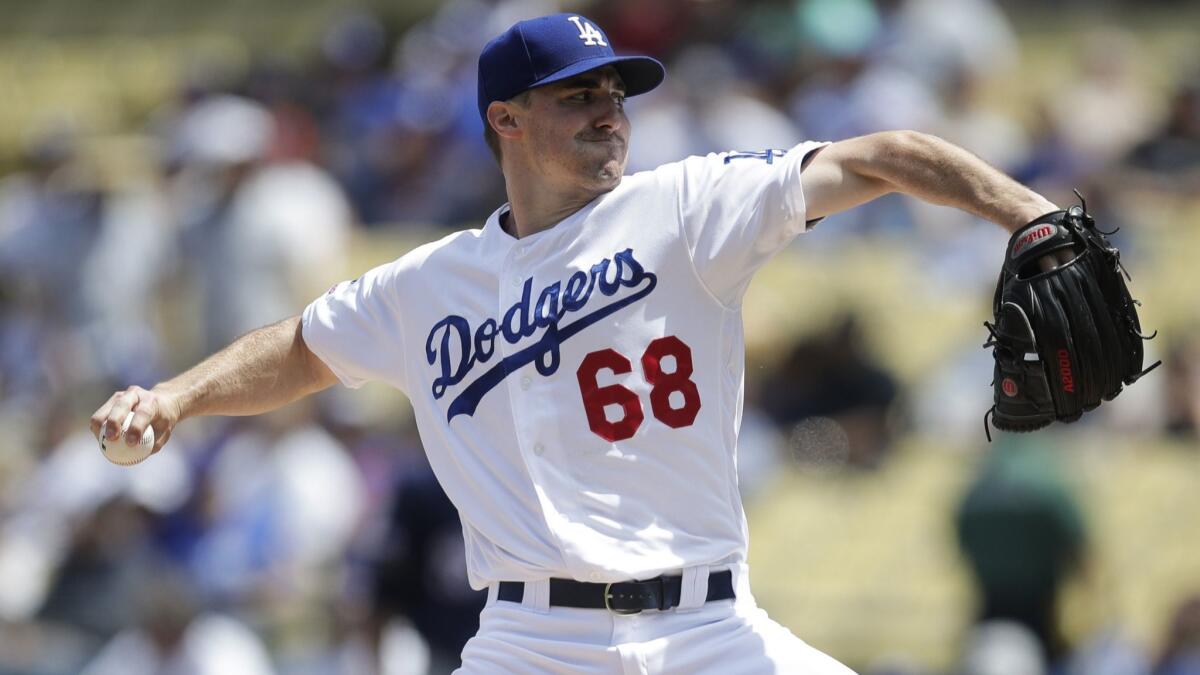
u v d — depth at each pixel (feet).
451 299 46.44
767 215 43.42
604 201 44.98
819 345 112.27
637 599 43.65
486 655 45.39
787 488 111.34
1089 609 93.45
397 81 165.89
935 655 97.91
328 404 113.80
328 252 130.93
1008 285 41.91
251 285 126.72
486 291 45.93
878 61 138.82
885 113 132.98
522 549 44.57
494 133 46.42
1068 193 123.13
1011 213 41.47
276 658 100.83
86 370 135.64
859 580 104.42
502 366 44.96
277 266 126.72
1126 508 104.17
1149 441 109.09
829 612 103.14
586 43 45.21
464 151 148.46
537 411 44.24
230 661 98.02
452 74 159.02
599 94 45.42
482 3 168.86
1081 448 106.63
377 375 48.60
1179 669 86.58
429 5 181.68
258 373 48.67
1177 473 106.42
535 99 45.19
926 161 42.27
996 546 91.50
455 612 90.63
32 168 154.92
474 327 45.80
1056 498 91.20
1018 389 42.19
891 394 112.06
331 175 155.43
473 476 45.50
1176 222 124.67
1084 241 41.29
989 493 92.17
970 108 136.98
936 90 138.21
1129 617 97.96
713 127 132.05
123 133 190.39
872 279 125.39
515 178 46.26
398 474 101.76
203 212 129.29
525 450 44.19
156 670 97.50
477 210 144.46
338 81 168.45
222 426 112.68
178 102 167.94
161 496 107.65
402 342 47.70
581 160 44.98
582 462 43.91
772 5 146.92
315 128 159.63
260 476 108.27
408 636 91.56
